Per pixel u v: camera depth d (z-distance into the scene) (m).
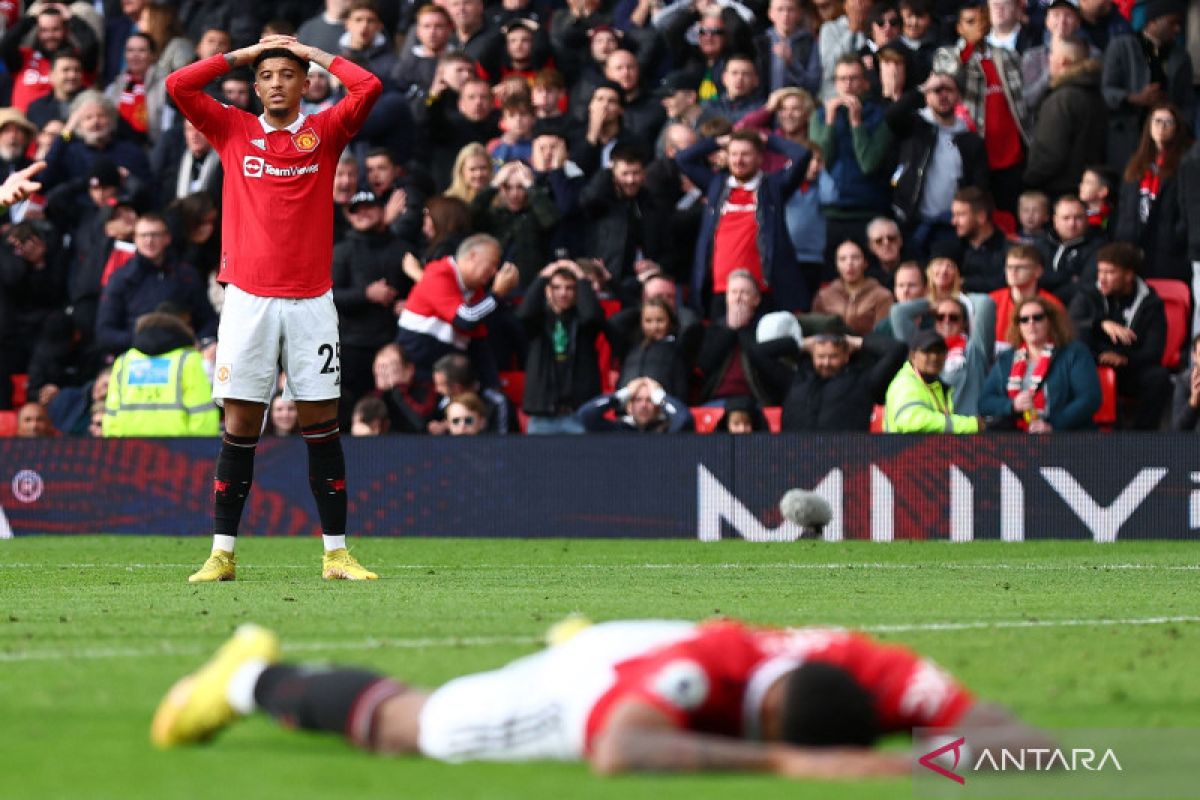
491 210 57.22
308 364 33.75
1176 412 52.56
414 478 53.62
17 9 70.19
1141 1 61.53
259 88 33.53
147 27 66.12
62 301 61.50
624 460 52.38
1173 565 40.03
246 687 14.16
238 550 46.75
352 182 58.19
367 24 62.28
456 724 12.99
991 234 55.56
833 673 11.82
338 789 12.61
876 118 57.16
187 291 58.53
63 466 55.78
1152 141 55.84
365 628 24.06
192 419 55.53
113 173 60.78
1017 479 50.38
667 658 11.99
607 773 11.61
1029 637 23.25
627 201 57.19
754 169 55.00
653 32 62.56
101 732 15.55
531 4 65.75
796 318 53.34
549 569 38.88
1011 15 59.03
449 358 53.62
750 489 51.66
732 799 11.85
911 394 51.53
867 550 46.50
